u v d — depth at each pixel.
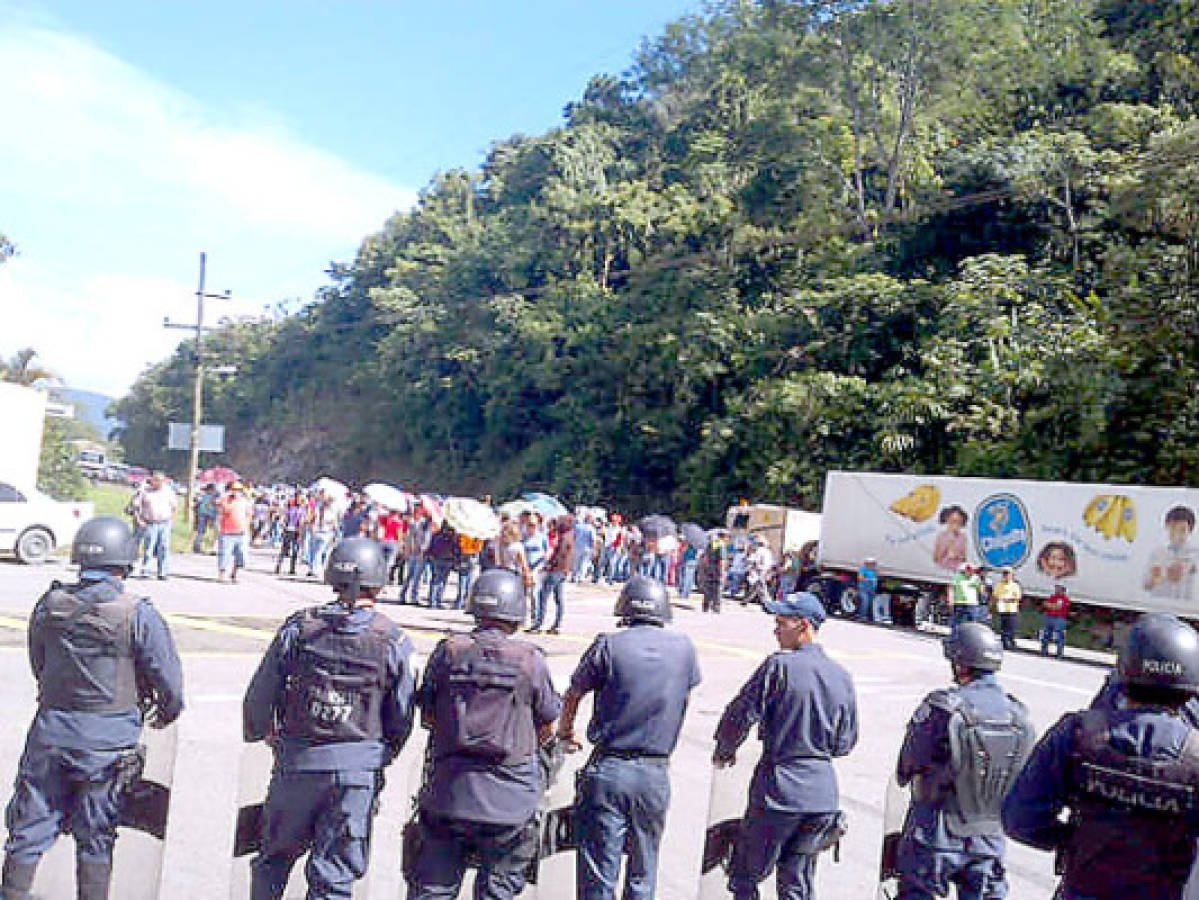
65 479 39.50
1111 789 3.26
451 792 4.37
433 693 4.47
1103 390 31.78
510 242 70.75
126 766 4.62
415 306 77.69
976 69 47.09
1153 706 3.34
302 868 4.62
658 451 51.72
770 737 4.93
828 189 50.16
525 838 4.46
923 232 45.03
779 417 42.16
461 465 72.31
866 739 10.70
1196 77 41.84
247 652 11.69
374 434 81.56
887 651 19.08
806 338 45.22
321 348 96.94
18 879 4.47
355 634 4.37
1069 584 23.05
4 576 16.81
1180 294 31.33
